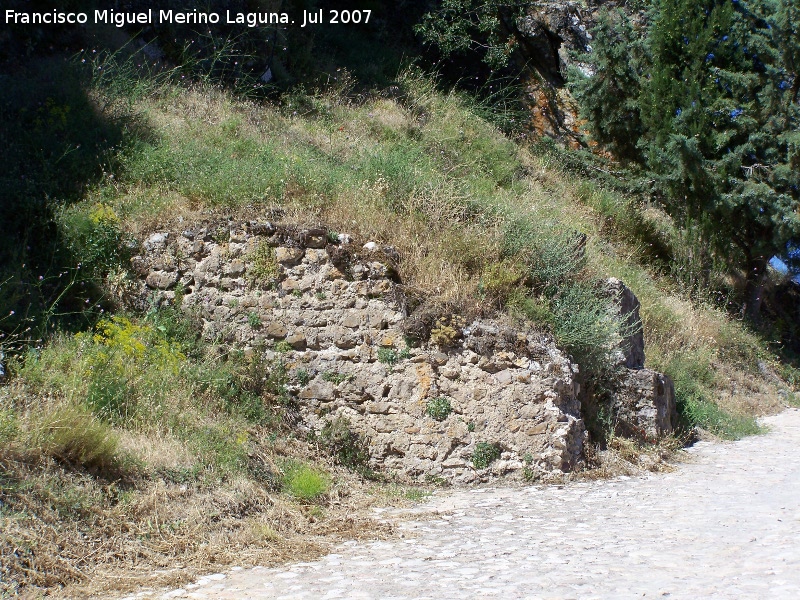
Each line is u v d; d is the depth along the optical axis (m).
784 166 15.10
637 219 16.23
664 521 5.83
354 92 15.15
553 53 19.05
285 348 7.54
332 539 5.42
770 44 15.65
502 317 7.69
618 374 8.95
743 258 16.83
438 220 8.51
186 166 9.20
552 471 7.32
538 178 15.76
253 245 7.68
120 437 5.73
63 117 9.59
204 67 12.87
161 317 7.64
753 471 8.14
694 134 15.43
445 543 5.29
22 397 5.68
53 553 4.49
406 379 7.33
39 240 8.07
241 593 4.23
